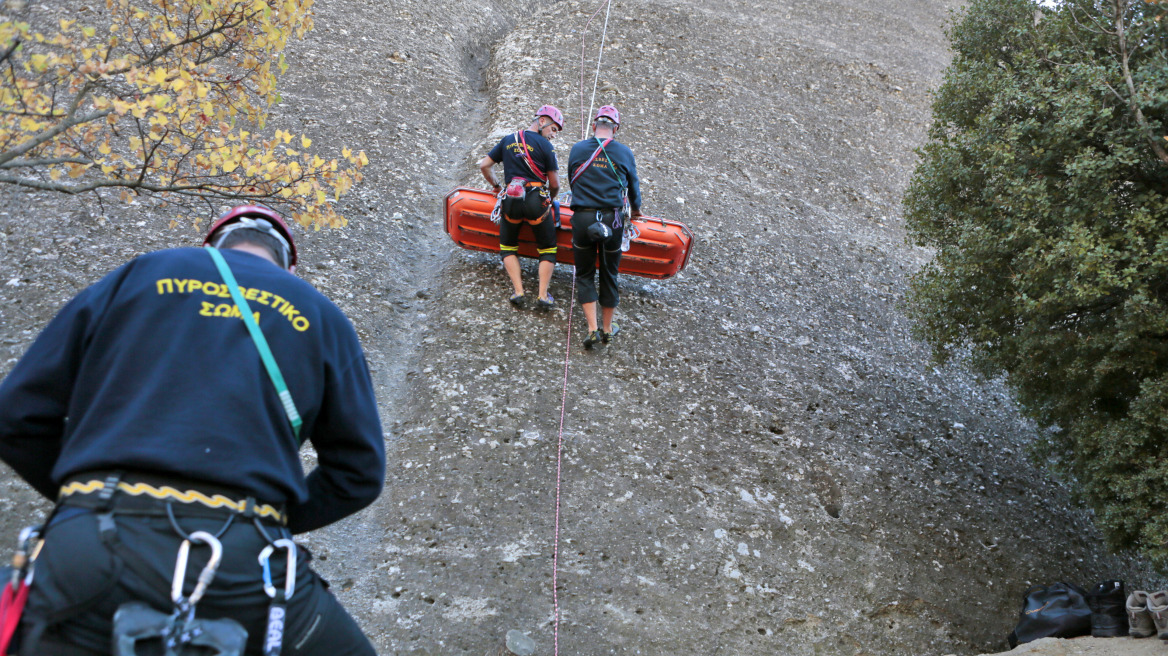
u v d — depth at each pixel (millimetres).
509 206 5578
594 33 10156
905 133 10305
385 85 8102
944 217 5543
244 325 1697
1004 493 5777
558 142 7969
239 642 1441
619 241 5578
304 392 1732
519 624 3979
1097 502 4590
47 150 3777
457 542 4266
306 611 1710
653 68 9789
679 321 6293
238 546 1545
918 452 5875
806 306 7008
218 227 2041
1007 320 5188
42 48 6359
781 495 5160
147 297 1675
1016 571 5195
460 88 8789
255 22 3852
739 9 11859
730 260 7184
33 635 1447
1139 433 4293
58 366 1648
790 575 4707
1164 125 4387
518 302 5738
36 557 1495
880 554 5000
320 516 1904
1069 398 4797
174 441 1531
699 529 4754
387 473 4523
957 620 4809
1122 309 4434
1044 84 4875
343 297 5543
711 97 9609
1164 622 4043
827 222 8305
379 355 5297
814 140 9555
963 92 5492
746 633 4324
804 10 12445
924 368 6781
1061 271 4395
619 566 4410
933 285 5410
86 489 1514
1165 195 4465
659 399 5543
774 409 5789
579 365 5559
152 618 1409
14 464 1708
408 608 3912
